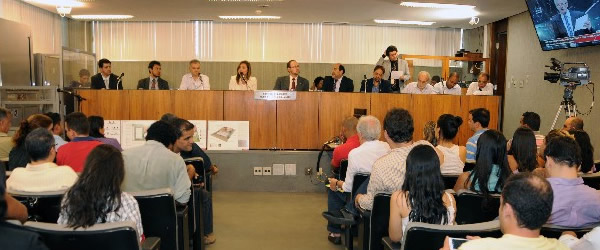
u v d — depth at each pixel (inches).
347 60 409.7
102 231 70.0
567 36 226.2
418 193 88.8
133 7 329.1
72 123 136.3
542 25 243.9
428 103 241.4
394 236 93.7
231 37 404.5
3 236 53.8
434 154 89.7
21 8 315.3
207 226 161.6
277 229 179.3
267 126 238.2
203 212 152.9
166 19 389.4
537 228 58.1
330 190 167.8
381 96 238.7
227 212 201.8
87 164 85.6
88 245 70.6
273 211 204.1
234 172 238.2
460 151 160.7
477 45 400.5
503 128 347.6
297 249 158.2
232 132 237.0
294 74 274.4
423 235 74.5
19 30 274.5
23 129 138.9
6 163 140.6
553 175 94.1
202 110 235.8
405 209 91.1
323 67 408.8
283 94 237.0
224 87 405.4
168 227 98.0
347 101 238.1
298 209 207.8
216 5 319.3
